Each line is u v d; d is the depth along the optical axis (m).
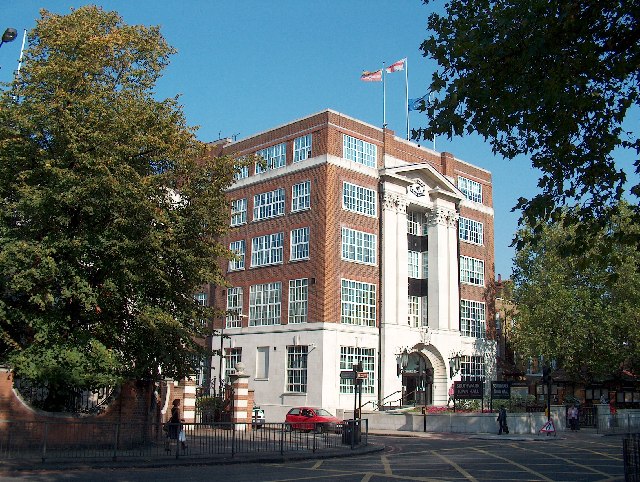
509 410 42.19
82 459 18.64
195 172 24.77
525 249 52.00
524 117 10.11
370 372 47.09
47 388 22.28
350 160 48.50
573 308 47.19
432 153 56.09
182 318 24.52
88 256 21.33
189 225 24.27
